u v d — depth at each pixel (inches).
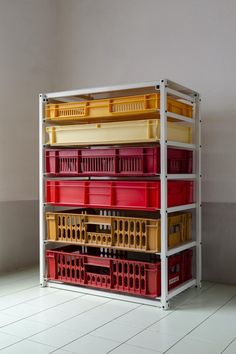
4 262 177.3
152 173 134.2
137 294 136.6
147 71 173.0
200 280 154.4
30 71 187.0
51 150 152.8
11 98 179.2
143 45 173.6
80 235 147.2
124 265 139.6
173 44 166.9
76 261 148.3
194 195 157.0
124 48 178.4
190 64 163.5
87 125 144.8
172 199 139.8
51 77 196.9
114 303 136.0
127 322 119.2
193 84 163.0
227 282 158.2
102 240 143.8
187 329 114.0
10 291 148.9
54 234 152.9
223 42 157.1
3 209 177.2
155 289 133.4
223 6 156.7
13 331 112.4
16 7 180.2
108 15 182.2
